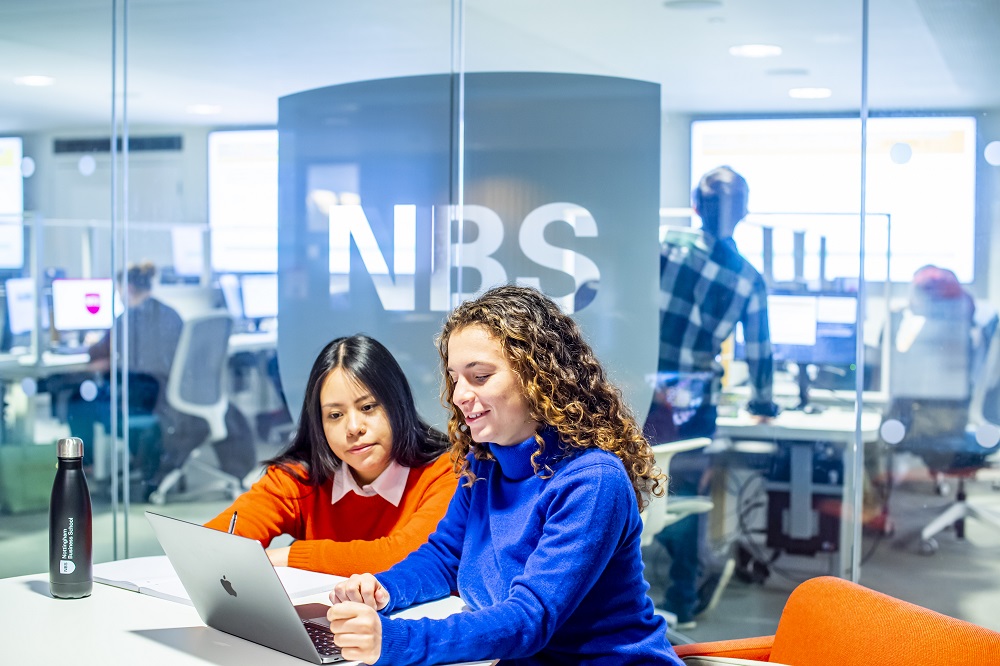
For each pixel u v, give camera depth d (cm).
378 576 172
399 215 353
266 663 145
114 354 376
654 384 337
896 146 313
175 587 182
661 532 339
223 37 363
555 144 340
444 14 346
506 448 163
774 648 175
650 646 155
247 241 365
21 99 379
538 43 340
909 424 315
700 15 327
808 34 319
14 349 382
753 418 329
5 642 154
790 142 322
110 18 371
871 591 166
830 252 320
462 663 143
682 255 333
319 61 357
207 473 371
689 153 330
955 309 311
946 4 307
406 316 353
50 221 380
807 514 325
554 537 149
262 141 363
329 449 223
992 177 306
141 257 373
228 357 368
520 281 345
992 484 308
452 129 347
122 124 372
